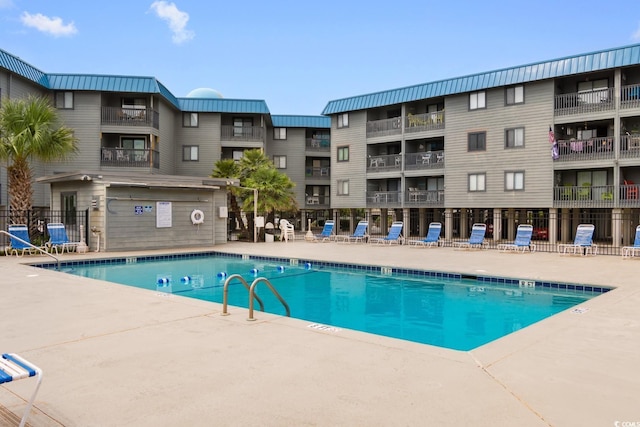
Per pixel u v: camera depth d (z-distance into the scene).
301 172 39.94
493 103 27.08
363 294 11.36
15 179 17.58
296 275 14.15
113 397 3.70
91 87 28.08
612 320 6.53
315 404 3.56
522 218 31.05
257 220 24.38
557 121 24.95
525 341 5.39
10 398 3.68
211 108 34.34
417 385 3.96
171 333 5.67
